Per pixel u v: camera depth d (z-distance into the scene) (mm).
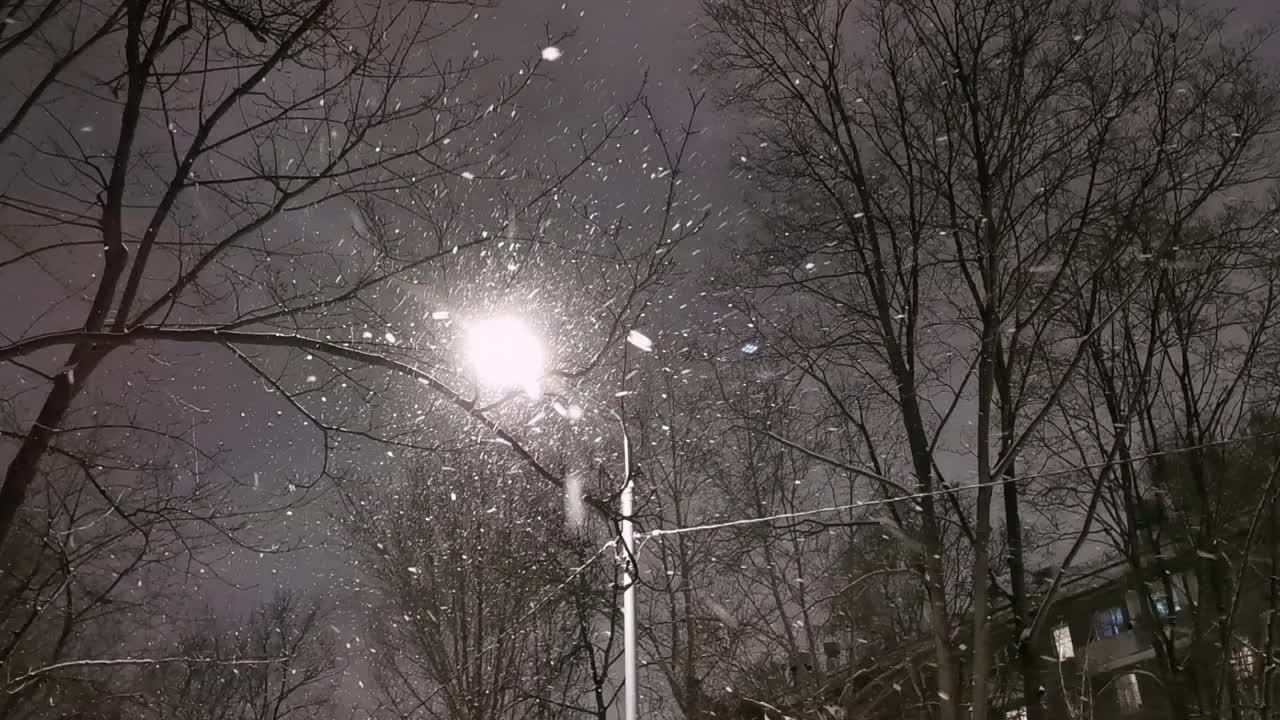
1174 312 9953
